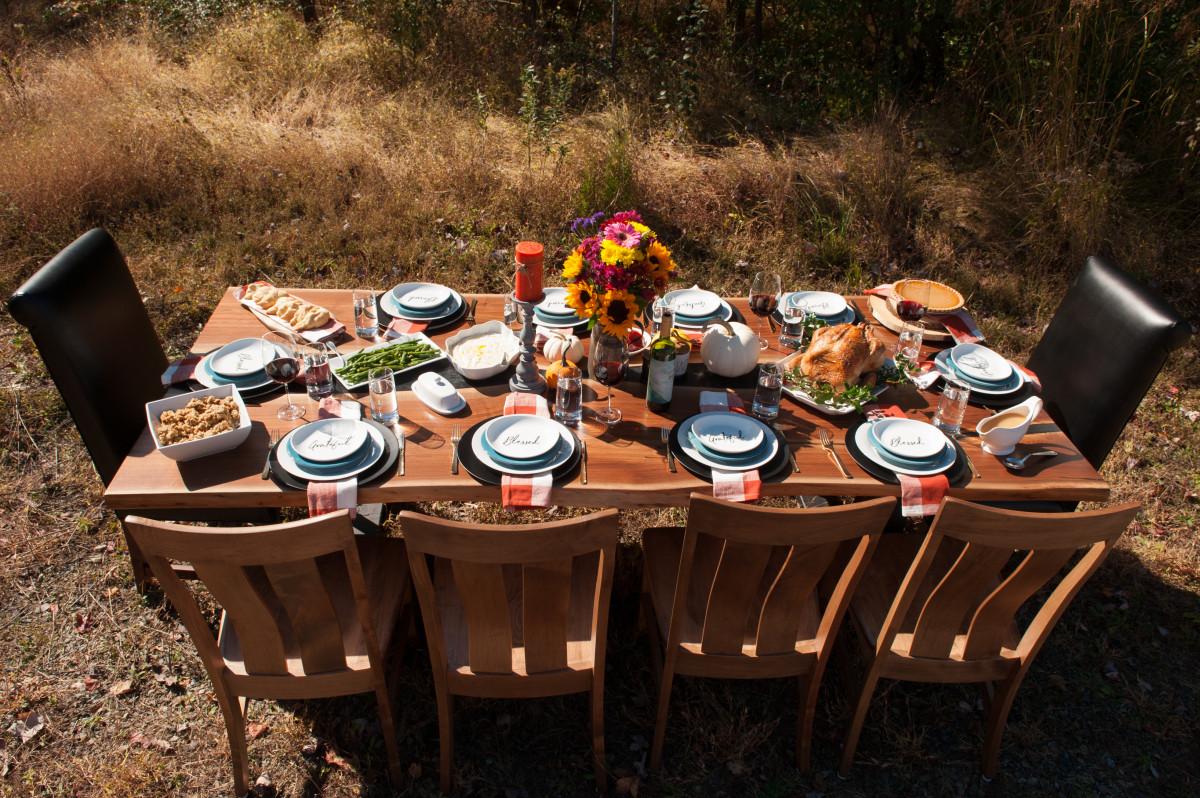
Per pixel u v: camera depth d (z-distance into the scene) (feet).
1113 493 12.46
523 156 20.36
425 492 7.59
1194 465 13.02
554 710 9.00
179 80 22.86
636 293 8.05
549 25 27.78
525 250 9.42
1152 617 10.43
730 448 8.00
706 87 23.12
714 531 6.55
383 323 10.28
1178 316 8.97
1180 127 18.65
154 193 18.47
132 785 8.16
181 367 9.10
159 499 7.37
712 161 20.26
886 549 9.05
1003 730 8.41
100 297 9.30
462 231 18.17
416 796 8.14
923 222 18.81
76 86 21.45
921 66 24.38
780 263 17.72
